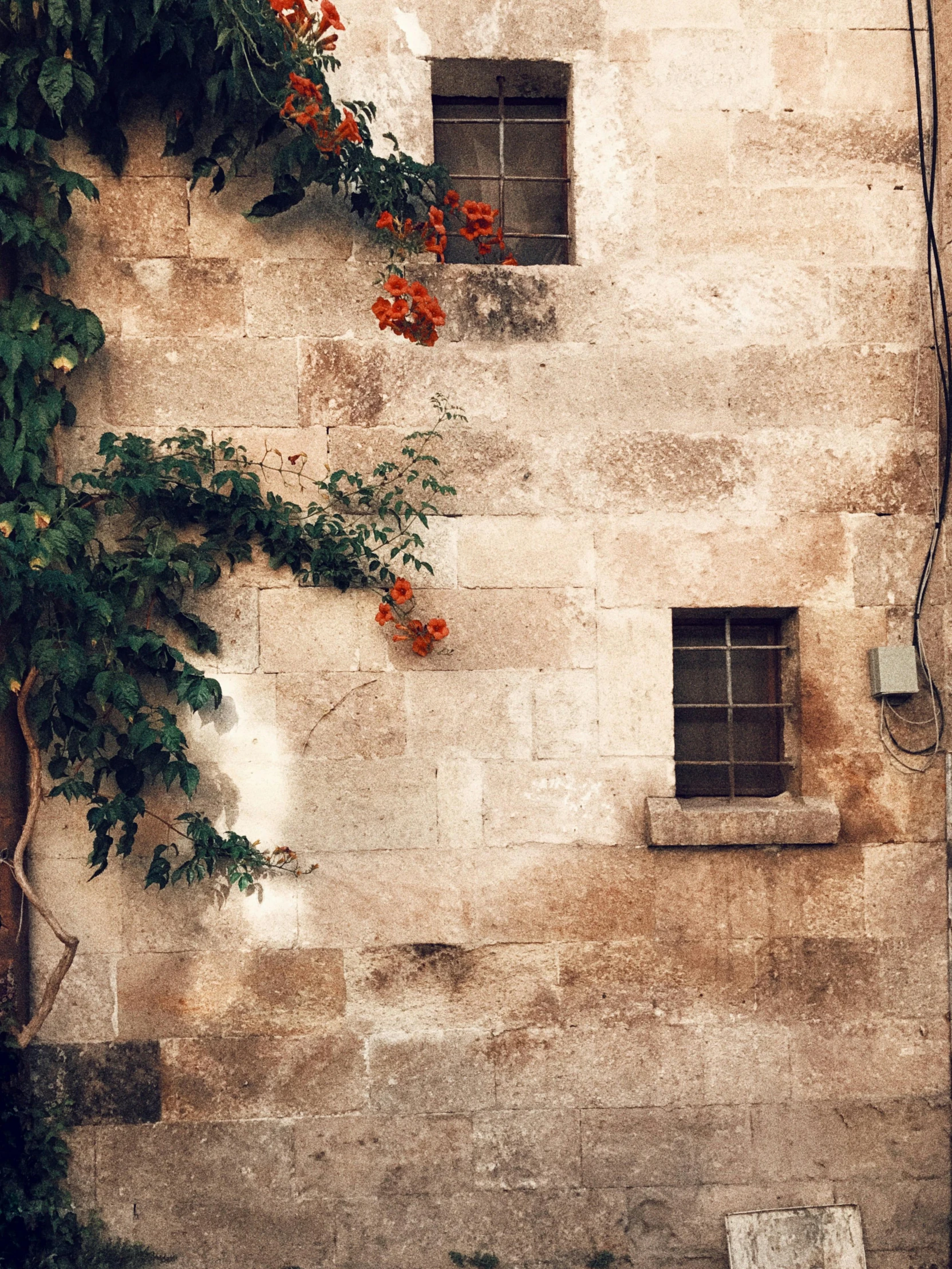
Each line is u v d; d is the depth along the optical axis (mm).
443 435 3863
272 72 3619
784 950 3891
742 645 4129
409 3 3842
